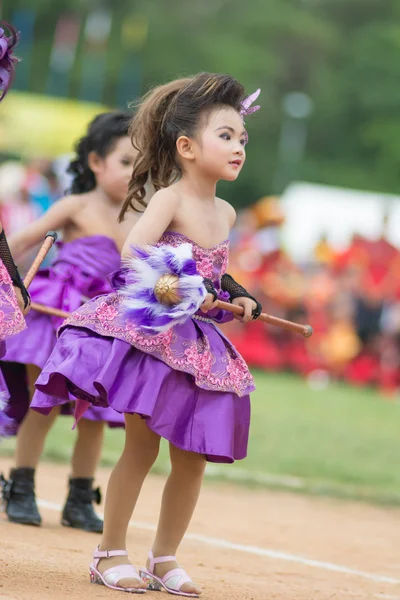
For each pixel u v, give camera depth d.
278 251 38.75
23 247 13.16
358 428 27.31
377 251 38.59
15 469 13.00
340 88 91.12
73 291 13.19
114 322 9.31
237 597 9.82
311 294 38.69
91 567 9.59
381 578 12.13
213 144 9.76
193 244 9.77
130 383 9.12
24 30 80.25
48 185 35.91
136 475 9.59
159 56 84.62
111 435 23.05
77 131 49.53
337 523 16.44
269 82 92.19
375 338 39.06
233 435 9.50
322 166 88.62
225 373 9.55
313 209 40.84
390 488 20.16
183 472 9.70
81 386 9.04
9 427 10.54
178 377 9.37
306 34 94.81
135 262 9.11
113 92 81.19
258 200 90.00
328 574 12.02
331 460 22.33
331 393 35.41
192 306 9.02
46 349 12.93
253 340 39.88
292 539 14.50
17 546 11.13
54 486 16.48
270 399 31.66
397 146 87.12
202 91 9.82
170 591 9.61
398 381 38.75
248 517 16.08
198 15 89.31
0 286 9.25
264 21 93.31
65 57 79.69
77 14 82.38
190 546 12.96
